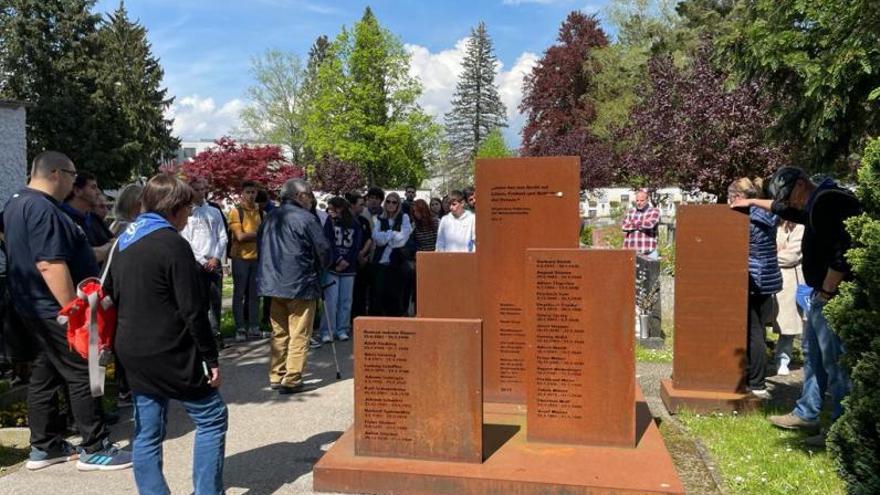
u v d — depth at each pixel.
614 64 37.88
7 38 32.06
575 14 54.00
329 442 5.02
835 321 3.55
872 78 7.34
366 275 9.70
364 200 10.33
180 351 3.47
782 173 4.71
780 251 6.83
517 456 4.18
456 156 72.62
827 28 7.58
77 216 5.52
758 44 8.28
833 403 4.73
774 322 6.82
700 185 15.16
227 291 14.60
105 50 35.03
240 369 7.32
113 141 33.28
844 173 8.80
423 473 3.94
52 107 31.25
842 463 3.48
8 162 9.71
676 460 4.54
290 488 4.15
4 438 5.08
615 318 4.27
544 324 4.36
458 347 4.07
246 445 4.96
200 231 7.80
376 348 4.17
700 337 5.78
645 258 8.63
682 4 33.81
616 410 4.29
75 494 4.09
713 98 14.57
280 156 31.16
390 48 42.00
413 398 4.14
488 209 5.16
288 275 6.19
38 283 4.36
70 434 5.18
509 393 5.26
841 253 4.29
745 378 5.72
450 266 5.54
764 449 4.70
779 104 9.16
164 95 45.66
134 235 3.52
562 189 5.03
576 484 3.78
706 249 5.73
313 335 8.86
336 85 41.81
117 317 3.59
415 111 42.59
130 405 5.90
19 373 5.81
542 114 52.78
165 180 3.62
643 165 16.89
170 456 4.73
